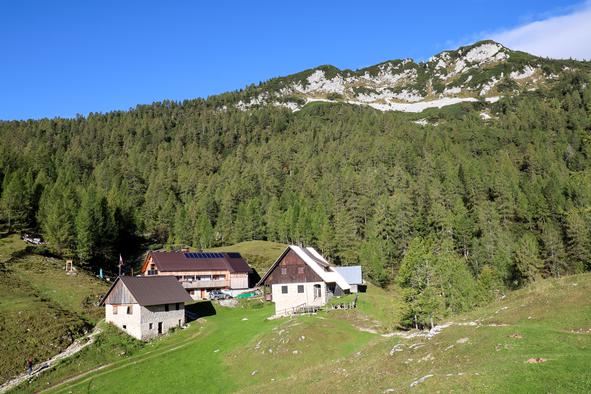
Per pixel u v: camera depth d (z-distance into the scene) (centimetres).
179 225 15438
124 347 5997
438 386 2412
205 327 6881
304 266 7288
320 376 3622
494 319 3641
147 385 4697
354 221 14075
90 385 4881
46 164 17825
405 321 5631
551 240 10056
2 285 7444
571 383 2084
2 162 14550
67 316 6781
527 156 19462
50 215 10244
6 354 5450
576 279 4247
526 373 2295
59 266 9256
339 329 5253
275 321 6525
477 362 2719
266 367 4547
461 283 6112
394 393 2534
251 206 16450
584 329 2964
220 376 4634
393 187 16550
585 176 5688
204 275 10138
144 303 6412
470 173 16275
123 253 13325
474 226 12825
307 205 16112
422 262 5841
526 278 9525
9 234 10631
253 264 12562
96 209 11062
